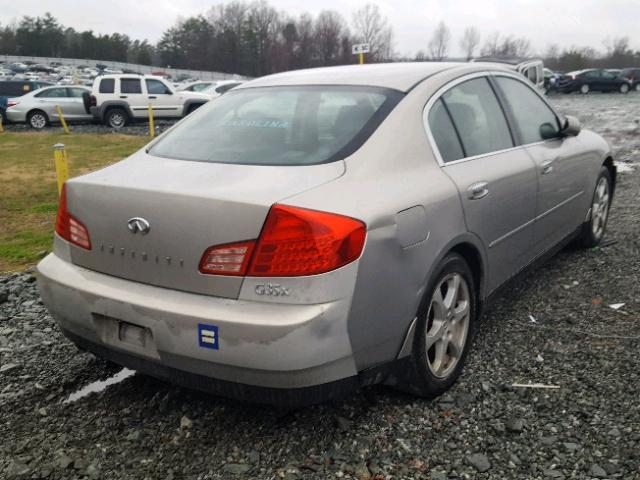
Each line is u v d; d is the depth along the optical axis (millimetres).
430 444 2672
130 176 2797
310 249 2330
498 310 4113
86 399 3158
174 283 2529
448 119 3295
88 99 21500
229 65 112750
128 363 2762
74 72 84188
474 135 3463
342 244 2361
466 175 3166
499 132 3742
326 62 105750
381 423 2834
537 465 2502
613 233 5777
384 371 2691
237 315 2352
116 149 15453
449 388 3119
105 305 2652
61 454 2674
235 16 117625
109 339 2762
